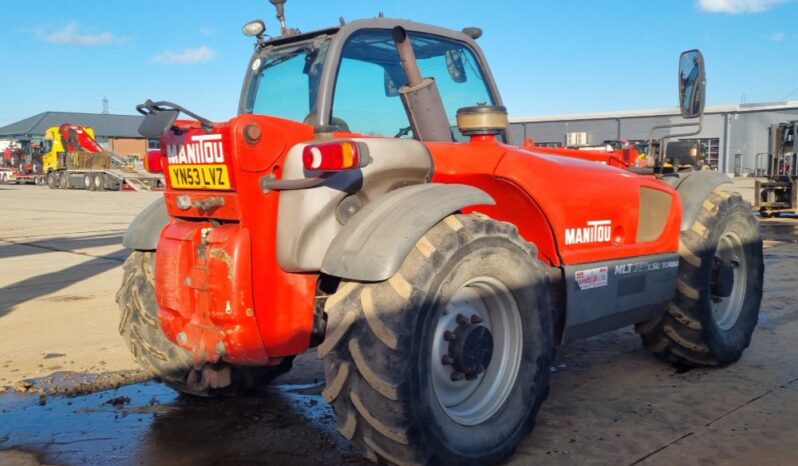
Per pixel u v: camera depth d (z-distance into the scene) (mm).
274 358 2994
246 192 2752
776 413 3508
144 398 3902
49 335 5289
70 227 14141
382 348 2518
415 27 3557
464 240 2717
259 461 3041
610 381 4078
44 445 3240
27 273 8297
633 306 3701
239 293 2775
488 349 2902
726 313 4461
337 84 3242
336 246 2662
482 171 3098
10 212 18625
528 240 3402
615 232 3625
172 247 3027
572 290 3312
